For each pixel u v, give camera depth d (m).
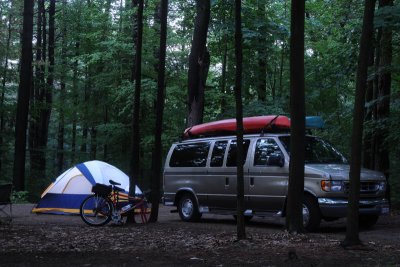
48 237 8.07
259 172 10.12
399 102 13.73
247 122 10.77
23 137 19.62
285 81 21.50
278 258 6.16
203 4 14.95
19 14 24.23
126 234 8.51
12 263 5.93
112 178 12.34
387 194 10.20
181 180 11.82
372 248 6.73
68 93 26.27
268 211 9.99
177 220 11.95
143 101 19.64
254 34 17.83
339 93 19.03
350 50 14.22
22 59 19.70
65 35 26.39
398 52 15.39
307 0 20.59
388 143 14.06
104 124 22.02
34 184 25.11
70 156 27.62
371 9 6.61
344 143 17.45
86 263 5.94
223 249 6.84
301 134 7.93
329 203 8.99
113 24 22.50
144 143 20.50
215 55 21.19
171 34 20.94
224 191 10.80
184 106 21.11
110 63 21.86
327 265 5.76
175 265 5.82
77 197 12.12
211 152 11.31
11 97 24.16
